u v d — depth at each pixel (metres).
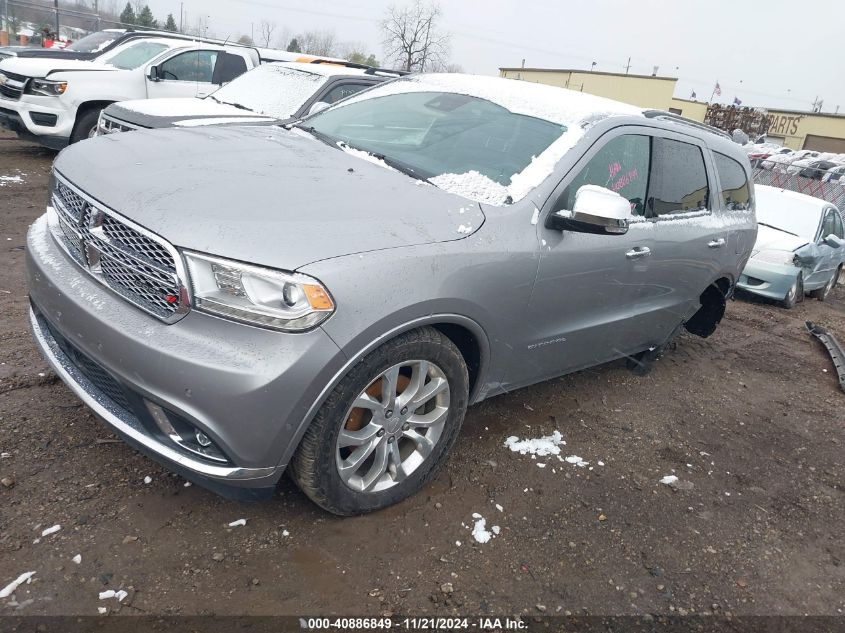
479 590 2.55
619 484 3.48
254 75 8.07
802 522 3.46
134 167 2.68
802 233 9.20
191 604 2.26
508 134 3.46
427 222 2.71
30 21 22.17
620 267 3.62
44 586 2.22
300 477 2.48
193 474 2.33
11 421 3.04
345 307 2.27
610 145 3.53
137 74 9.41
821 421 4.88
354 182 2.91
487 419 3.87
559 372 3.73
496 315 2.91
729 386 5.29
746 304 8.59
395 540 2.72
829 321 8.62
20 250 5.45
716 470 3.84
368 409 2.56
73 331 2.43
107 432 3.07
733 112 52.41
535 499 3.19
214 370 2.15
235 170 2.79
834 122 52.75
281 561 2.50
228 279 2.20
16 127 8.95
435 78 4.24
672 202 4.16
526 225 3.01
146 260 2.30
